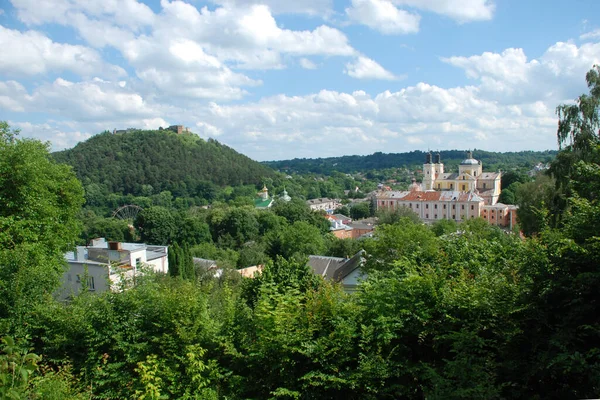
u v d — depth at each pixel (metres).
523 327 10.43
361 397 10.48
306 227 69.56
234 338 11.70
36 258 21.80
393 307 10.98
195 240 86.31
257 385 11.15
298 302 11.66
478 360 9.71
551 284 9.92
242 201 134.38
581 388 8.98
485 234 26.45
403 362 10.59
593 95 30.50
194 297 12.52
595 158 24.84
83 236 90.75
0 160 23.48
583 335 9.30
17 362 7.94
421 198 123.31
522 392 9.81
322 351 10.41
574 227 10.65
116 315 12.47
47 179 26.66
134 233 91.44
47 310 13.05
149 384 10.53
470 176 136.88
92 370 12.09
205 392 10.89
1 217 21.88
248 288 22.89
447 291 11.27
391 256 28.27
